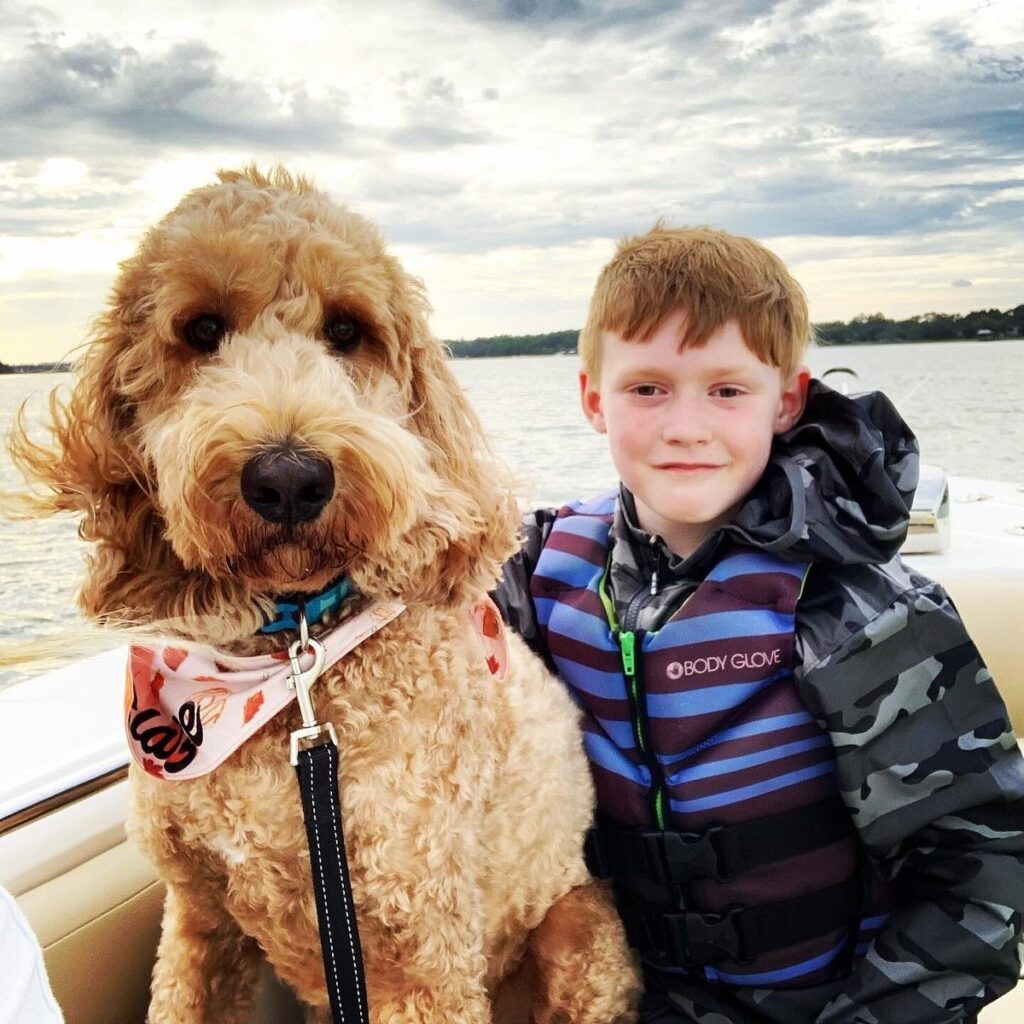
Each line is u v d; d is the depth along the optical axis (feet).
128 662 4.12
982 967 4.30
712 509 4.75
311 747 3.74
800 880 4.59
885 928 4.57
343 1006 3.62
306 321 4.24
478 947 4.20
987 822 4.38
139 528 4.19
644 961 5.21
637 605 5.00
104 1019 4.65
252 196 4.27
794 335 4.85
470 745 4.24
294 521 3.60
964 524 8.64
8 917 2.50
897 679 4.40
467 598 4.44
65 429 4.23
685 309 4.62
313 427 3.67
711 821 4.58
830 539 4.53
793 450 4.94
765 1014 4.66
